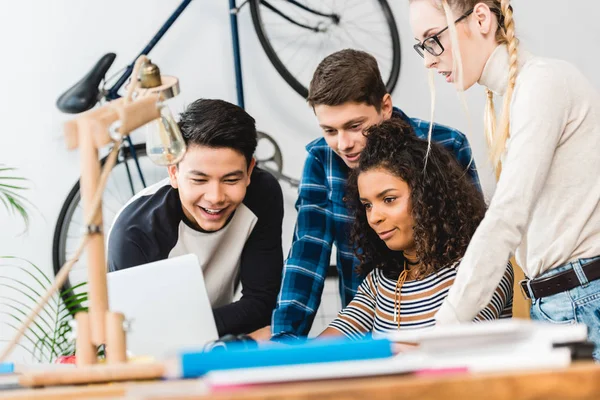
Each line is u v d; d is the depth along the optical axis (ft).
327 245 7.86
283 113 13.01
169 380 3.71
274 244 7.86
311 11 13.02
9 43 12.49
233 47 12.58
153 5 12.74
